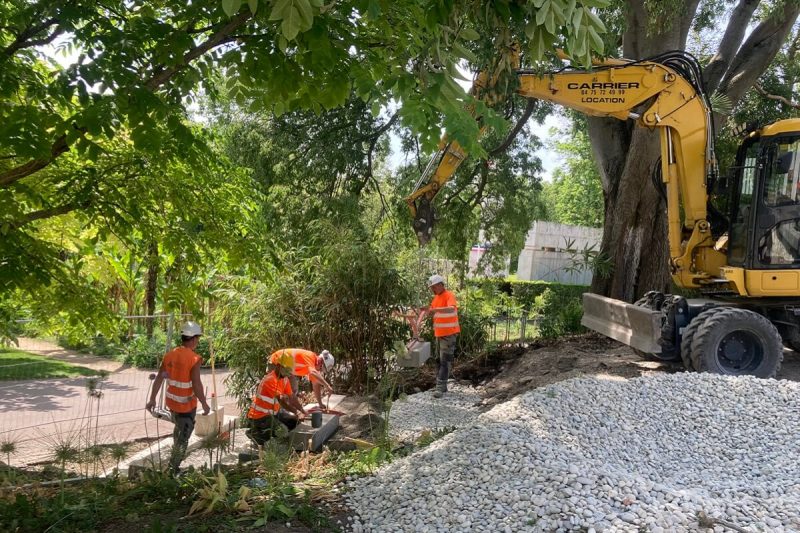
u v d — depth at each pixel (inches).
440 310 391.5
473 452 200.7
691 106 370.3
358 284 408.8
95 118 147.3
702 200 373.7
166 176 250.1
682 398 269.1
